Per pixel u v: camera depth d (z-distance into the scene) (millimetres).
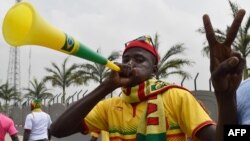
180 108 2438
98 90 2502
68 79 32531
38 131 8180
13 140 6414
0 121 6328
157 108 2449
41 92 39344
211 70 1639
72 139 18531
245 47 19625
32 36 1749
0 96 43469
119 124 2598
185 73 22344
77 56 2016
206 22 1632
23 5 1750
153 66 2631
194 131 2297
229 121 1658
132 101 2535
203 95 12516
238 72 1614
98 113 2740
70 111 2559
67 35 1877
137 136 2471
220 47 1624
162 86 2508
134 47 2568
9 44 1763
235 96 1658
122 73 2463
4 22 1792
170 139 2445
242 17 1588
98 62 2180
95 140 6742
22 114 30688
